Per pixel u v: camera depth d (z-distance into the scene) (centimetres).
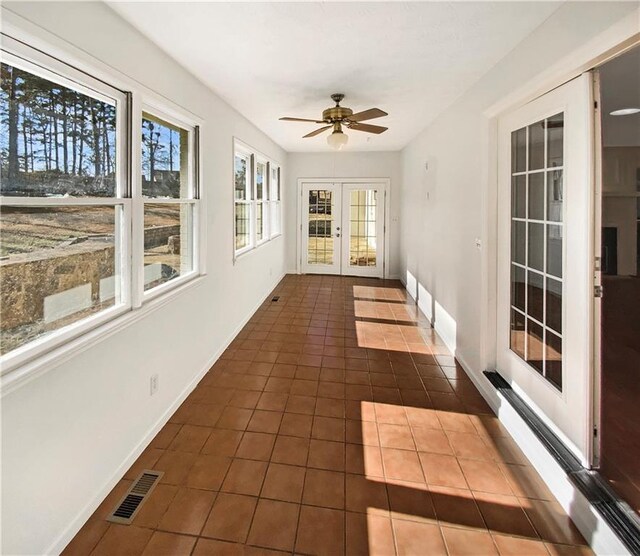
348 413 275
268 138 581
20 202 146
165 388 259
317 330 453
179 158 293
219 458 224
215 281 355
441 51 252
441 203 430
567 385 209
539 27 215
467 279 340
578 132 196
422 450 234
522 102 247
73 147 179
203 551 164
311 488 202
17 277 148
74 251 179
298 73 293
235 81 312
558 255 221
